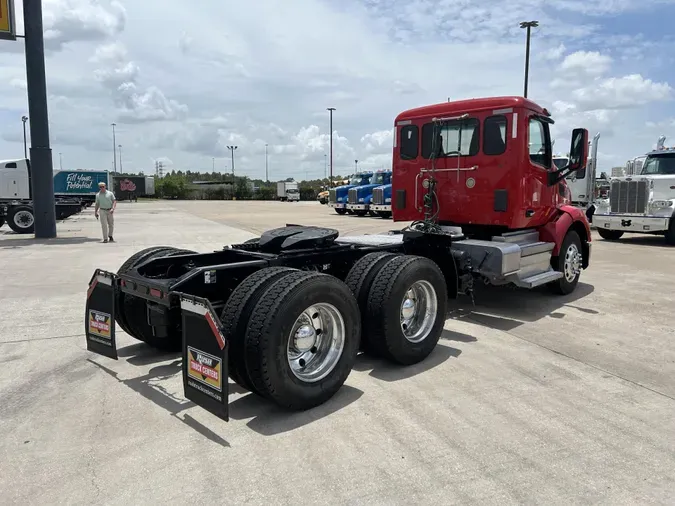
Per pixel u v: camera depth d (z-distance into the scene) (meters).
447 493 2.82
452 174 6.82
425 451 3.26
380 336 4.53
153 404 3.97
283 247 4.95
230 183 80.19
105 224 14.74
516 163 6.27
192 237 16.34
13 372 4.62
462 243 6.40
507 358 5.01
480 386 4.31
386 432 3.51
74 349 5.24
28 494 2.82
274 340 3.57
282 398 3.67
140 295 4.29
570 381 4.42
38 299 7.39
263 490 2.86
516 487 2.87
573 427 3.58
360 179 31.16
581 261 8.09
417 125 7.11
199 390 3.55
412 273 4.63
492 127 6.41
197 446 3.34
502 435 3.46
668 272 9.74
